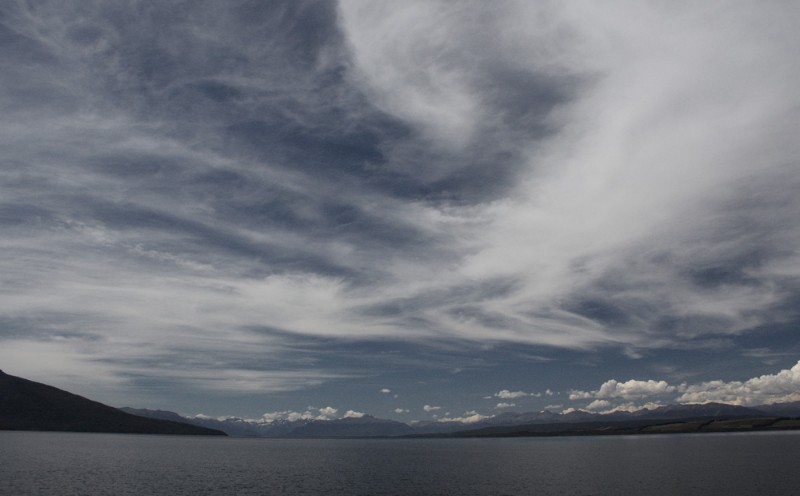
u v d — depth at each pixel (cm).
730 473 12519
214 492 10206
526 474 13900
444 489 10844
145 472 13600
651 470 13950
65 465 14550
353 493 10262
